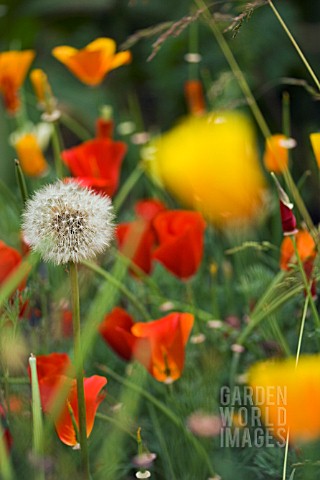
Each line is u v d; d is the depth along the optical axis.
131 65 1.53
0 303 0.80
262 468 0.84
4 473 0.73
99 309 0.83
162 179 1.00
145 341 0.82
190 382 0.89
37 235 0.74
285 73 1.41
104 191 0.91
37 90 1.04
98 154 0.93
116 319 0.85
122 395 0.88
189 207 1.02
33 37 1.51
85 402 0.77
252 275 0.95
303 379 0.76
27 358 0.87
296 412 0.77
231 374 0.88
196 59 1.15
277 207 1.03
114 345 0.84
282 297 0.87
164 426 0.89
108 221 0.75
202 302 1.00
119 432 0.83
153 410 0.86
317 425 0.77
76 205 0.74
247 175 0.87
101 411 0.88
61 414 0.78
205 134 0.86
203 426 0.84
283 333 0.93
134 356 0.84
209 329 0.93
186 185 0.88
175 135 0.87
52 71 1.52
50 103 1.01
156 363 0.83
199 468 0.85
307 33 1.45
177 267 0.90
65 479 0.81
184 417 0.87
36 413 0.73
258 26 1.38
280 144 0.96
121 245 0.91
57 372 0.79
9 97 1.05
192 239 0.89
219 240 1.03
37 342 0.89
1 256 0.83
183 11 1.48
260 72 1.41
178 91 1.44
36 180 1.05
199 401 0.87
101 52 1.00
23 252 0.89
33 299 0.88
